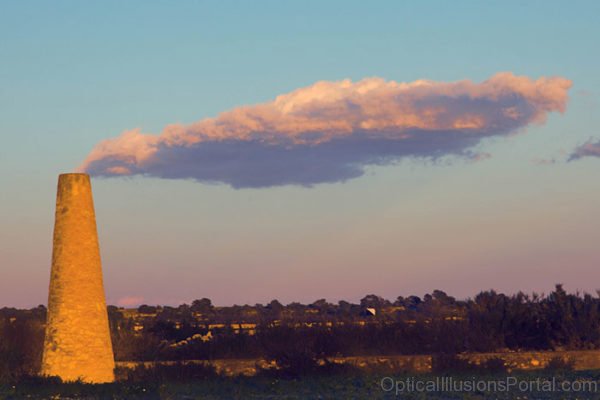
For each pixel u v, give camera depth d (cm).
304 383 3988
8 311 8625
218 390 3797
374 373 4375
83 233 4272
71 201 4278
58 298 4219
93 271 4275
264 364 4678
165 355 5281
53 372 4153
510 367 4612
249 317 10475
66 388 3791
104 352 4256
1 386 3838
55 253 4269
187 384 3969
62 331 4184
